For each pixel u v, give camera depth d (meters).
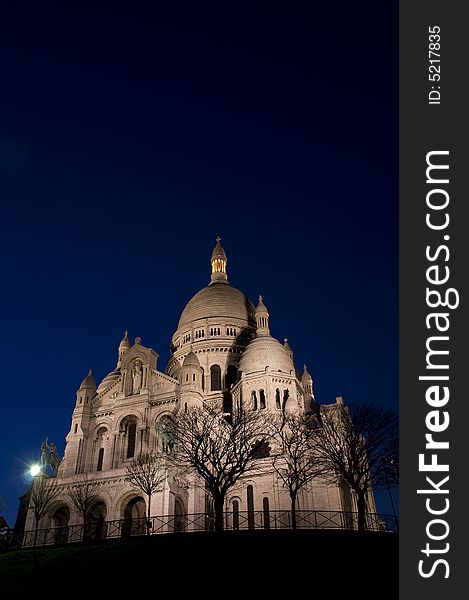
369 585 33.50
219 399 100.94
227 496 77.31
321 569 36.91
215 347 108.69
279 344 98.06
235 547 43.94
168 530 65.06
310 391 110.31
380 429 62.59
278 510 71.31
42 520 73.56
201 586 35.56
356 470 59.66
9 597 37.25
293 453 70.81
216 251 136.38
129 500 71.69
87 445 87.00
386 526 59.69
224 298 118.88
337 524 69.88
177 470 71.75
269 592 33.66
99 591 36.38
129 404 87.75
